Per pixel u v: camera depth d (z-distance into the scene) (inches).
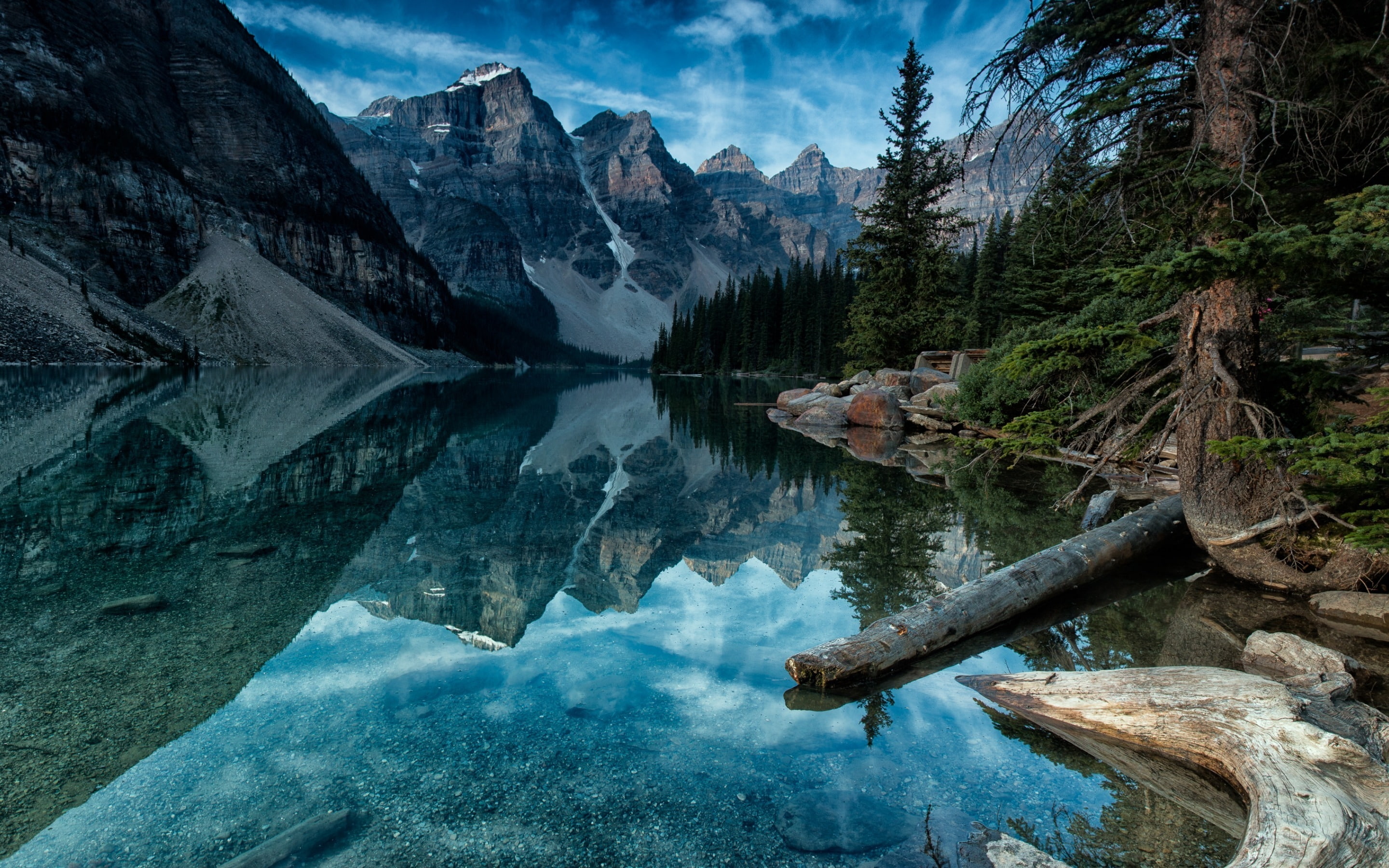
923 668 170.9
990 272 1936.5
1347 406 311.3
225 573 233.8
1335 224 218.5
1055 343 271.1
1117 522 263.7
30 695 141.3
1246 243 183.0
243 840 97.5
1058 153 276.7
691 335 4217.5
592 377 3565.5
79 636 175.2
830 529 334.6
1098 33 257.1
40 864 90.5
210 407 868.6
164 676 153.3
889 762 126.5
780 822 106.7
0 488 357.4
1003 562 269.0
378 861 93.8
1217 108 226.5
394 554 270.2
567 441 730.2
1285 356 404.8
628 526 341.7
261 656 166.6
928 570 260.4
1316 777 109.4
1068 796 117.4
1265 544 229.0
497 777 117.3
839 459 589.9
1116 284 217.6
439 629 191.3
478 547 289.1
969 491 423.8
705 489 454.6
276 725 132.2
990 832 105.0
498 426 850.8
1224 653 176.9
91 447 503.2
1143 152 259.9
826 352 3038.9
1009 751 131.9
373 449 576.4
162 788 109.7
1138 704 137.6
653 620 206.1
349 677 156.6
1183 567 253.3
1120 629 195.9
